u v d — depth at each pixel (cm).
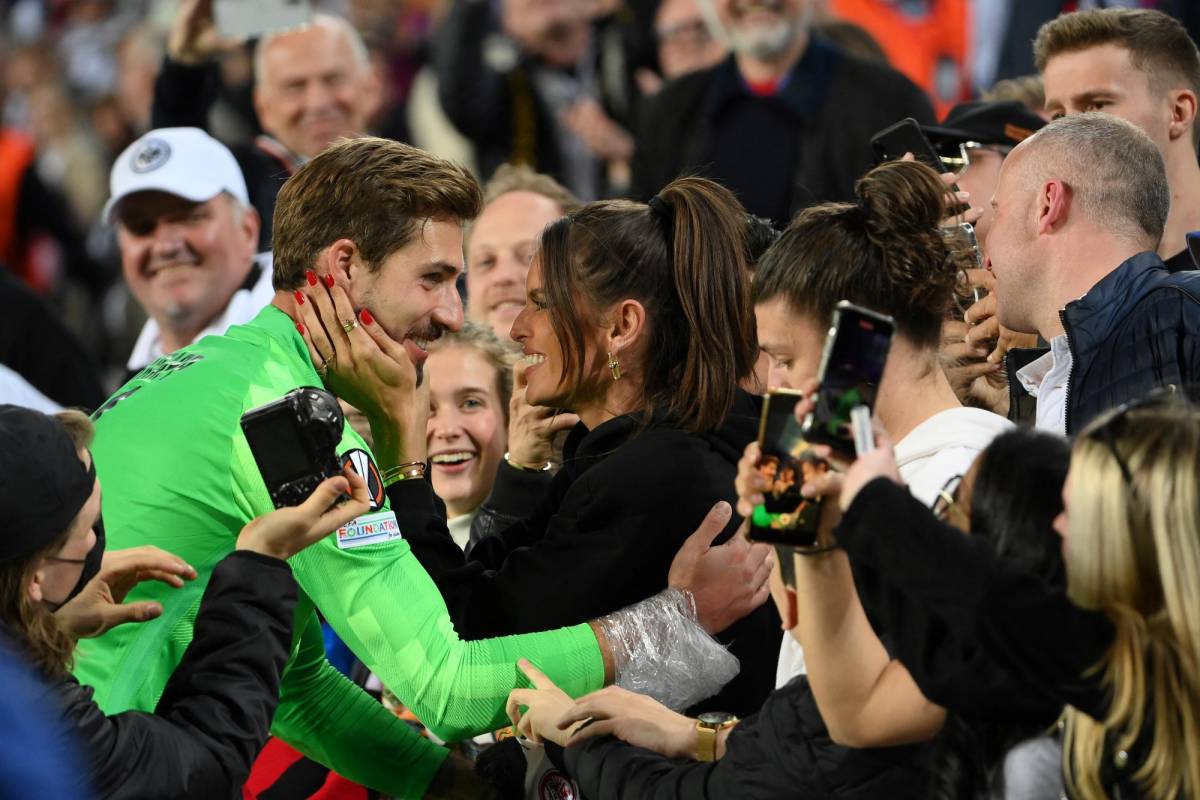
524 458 798
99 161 1888
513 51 1468
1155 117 857
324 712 699
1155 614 451
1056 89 884
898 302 549
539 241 692
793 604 529
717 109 1243
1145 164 696
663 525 655
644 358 681
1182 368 666
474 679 621
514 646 631
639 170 1287
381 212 637
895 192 557
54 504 509
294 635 643
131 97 1886
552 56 1466
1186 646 444
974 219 700
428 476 687
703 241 669
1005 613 452
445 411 880
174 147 1080
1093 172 693
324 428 552
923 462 543
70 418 539
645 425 675
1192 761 447
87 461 532
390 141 654
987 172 893
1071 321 688
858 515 464
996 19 1461
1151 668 451
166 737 523
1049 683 455
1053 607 455
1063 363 706
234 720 539
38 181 1858
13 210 1852
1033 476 484
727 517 654
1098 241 693
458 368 883
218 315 1100
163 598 594
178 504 596
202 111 1242
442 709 618
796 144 1223
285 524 557
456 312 655
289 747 739
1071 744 469
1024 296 710
